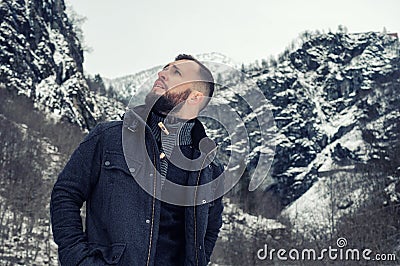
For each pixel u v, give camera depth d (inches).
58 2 4815.5
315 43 7145.7
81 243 126.0
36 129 3149.6
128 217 126.3
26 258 1763.0
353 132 5315.0
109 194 128.4
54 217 129.0
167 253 133.4
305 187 4778.5
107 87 4741.6
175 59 137.7
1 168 2358.5
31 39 4165.8
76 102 4099.4
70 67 4362.7
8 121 2881.4
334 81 6688.0
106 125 135.5
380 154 3486.7
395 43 7121.1
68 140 3272.6
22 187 2283.5
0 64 3742.6
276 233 2421.3
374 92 5349.4
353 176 3454.7
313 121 5949.8
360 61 6875.0
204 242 148.7
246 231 2257.6
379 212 2534.5
